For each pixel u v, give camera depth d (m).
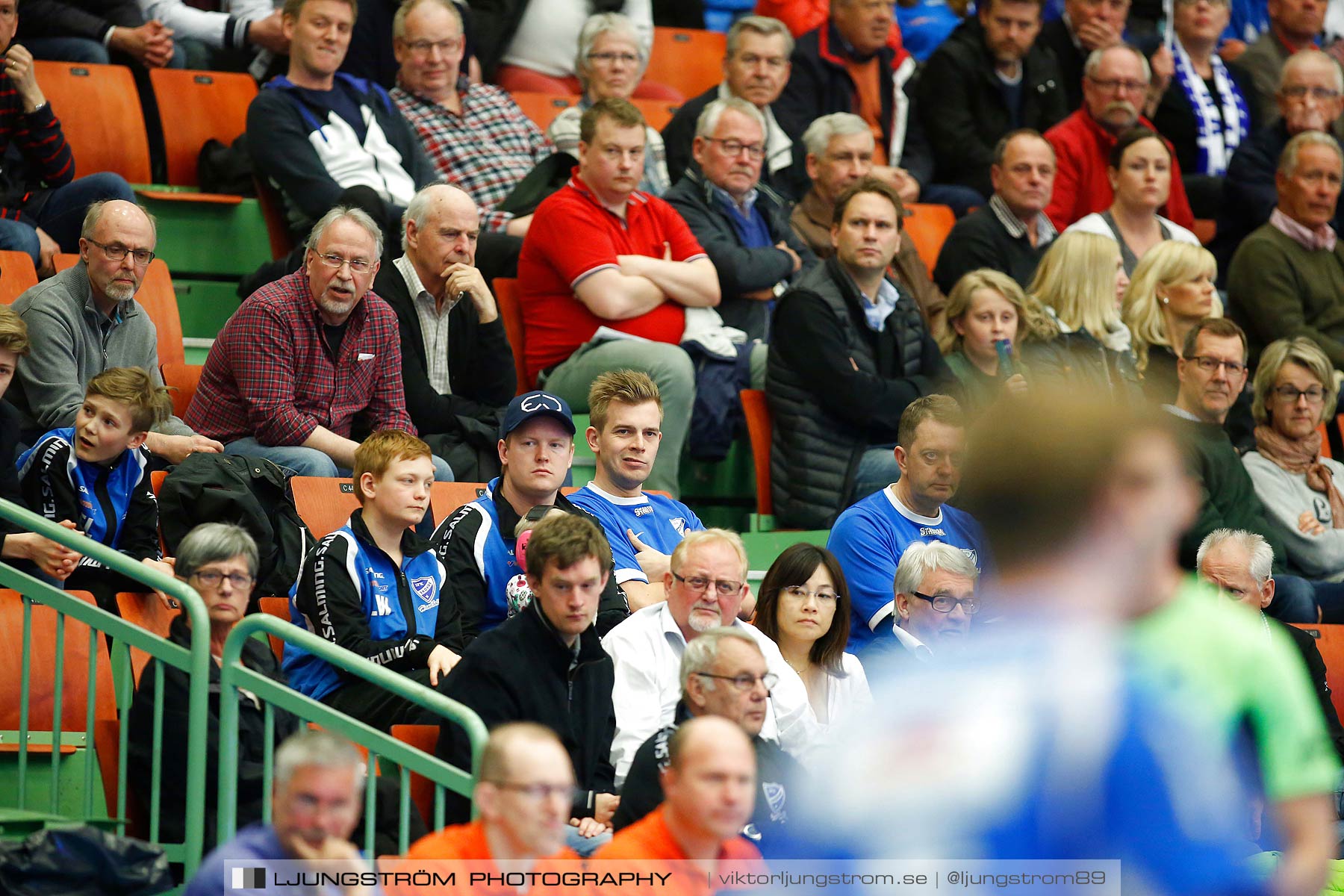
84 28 30.70
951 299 27.73
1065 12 37.62
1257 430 28.02
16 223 25.45
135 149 29.86
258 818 16.14
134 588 19.70
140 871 14.59
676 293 27.20
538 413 20.48
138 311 23.20
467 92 30.89
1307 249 32.62
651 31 35.62
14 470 19.41
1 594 18.78
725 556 18.02
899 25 40.22
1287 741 6.57
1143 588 6.00
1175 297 29.31
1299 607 25.14
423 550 19.52
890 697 5.91
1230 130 38.78
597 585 17.03
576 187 27.20
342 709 18.14
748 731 15.66
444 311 24.78
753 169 29.27
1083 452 5.75
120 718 16.80
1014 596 5.88
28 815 15.73
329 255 22.64
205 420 22.89
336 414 23.12
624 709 17.64
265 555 19.75
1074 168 34.47
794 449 26.06
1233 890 5.55
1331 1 43.00
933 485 21.73
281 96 28.31
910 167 35.75
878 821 5.65
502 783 13.09
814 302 26.05
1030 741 5.63
